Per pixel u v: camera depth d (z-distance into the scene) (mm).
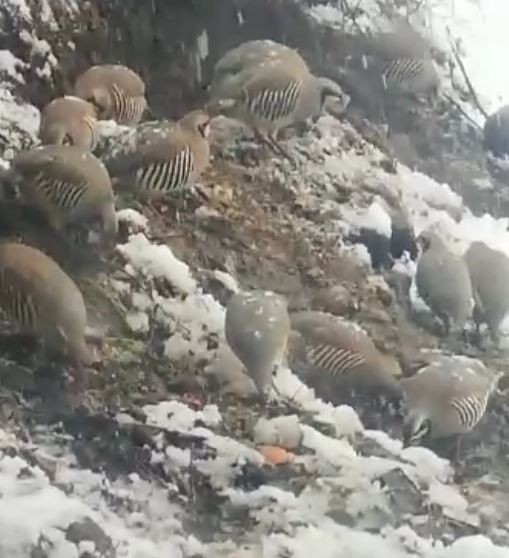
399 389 11766
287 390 11750
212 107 14703
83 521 8867
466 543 9961
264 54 15023
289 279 14148
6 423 10219
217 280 13297
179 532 9594
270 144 15859
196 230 14023
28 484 9203
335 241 14984
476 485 11398
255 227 14609
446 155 18625
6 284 10602
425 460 11227
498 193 18250
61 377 10914
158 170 12867
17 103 14484
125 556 8961
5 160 13281
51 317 10570
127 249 12906
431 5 22047
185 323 12430
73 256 12422
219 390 11758
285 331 11539
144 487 10031
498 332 14109
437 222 16609
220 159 15398
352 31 18875
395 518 10359
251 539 9711
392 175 16984
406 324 14195
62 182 11906
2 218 12148
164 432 10695
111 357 11688
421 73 18141
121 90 13953
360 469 10750
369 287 14562
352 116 17703
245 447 10750
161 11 16641
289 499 10188
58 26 15523
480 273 14047
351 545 9781
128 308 12352
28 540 8562
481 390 11492
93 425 10523
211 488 10234
